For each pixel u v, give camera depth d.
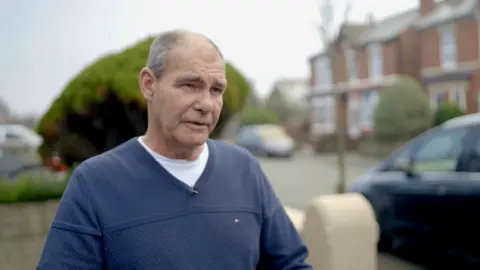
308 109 36.34
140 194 1.35
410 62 25.53
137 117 4.19
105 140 4.54
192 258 1.33
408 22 26.52
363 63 28.72
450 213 4.57
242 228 1.43
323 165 19.94
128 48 4.34
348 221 3.25
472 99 21.28
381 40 27.12
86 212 1.31
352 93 29.67
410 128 20.25
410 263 5.21
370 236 3.30
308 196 10.63
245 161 1.57
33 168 9.77
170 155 1.42
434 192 4.76
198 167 1.45
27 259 3.97
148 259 1.29
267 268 1.59
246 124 38.22
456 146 4.87
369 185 5.71
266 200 1.56
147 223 1.32
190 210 1.37
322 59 33.19
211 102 1.38
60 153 4.62
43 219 4.05
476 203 4.30
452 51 22.59
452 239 4.56
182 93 1.37
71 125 4.43
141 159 1.40
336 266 3.19
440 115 19.92
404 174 5.26
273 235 1.56
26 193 4.03
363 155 24.22
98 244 1.31
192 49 1.38
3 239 3.91
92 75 4.11
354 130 29.41
